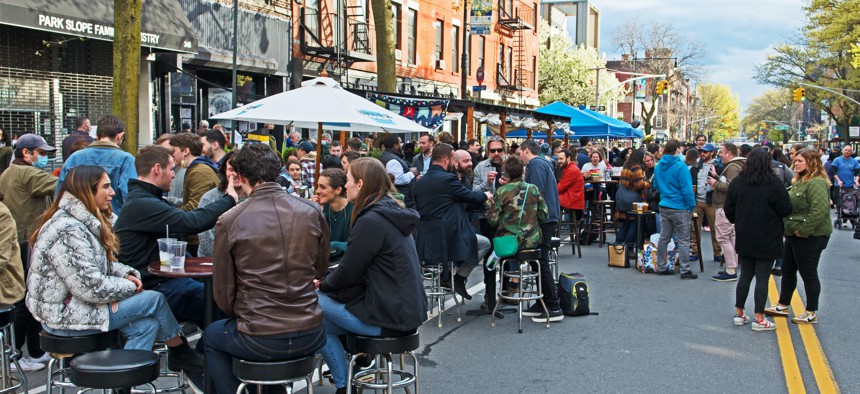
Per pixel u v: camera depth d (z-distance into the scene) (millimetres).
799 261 8289
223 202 5648
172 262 5055
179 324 5832
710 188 12516
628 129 25859
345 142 15234
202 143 7680
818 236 8117
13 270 5984
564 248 14656
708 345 7391
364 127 10297
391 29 16812
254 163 4324
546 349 7258
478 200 8258
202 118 18094
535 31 42938
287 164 9562
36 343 6547
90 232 4871
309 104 8016
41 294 4805
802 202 8039
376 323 4922
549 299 8445
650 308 9109
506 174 8320
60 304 4809
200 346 5367
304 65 21266
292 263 4234
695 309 9055
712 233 12969
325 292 5098
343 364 5320
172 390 5367
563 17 63531
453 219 8117
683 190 11008
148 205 5406
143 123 15523
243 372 4227
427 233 8125
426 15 28703
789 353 7086
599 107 52031
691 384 6168
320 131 9211
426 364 6758
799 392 5969
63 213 4852
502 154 11180
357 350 5020
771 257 7852
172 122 16953
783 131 138750
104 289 4773
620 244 12281
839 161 19172
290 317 4211
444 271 8766
